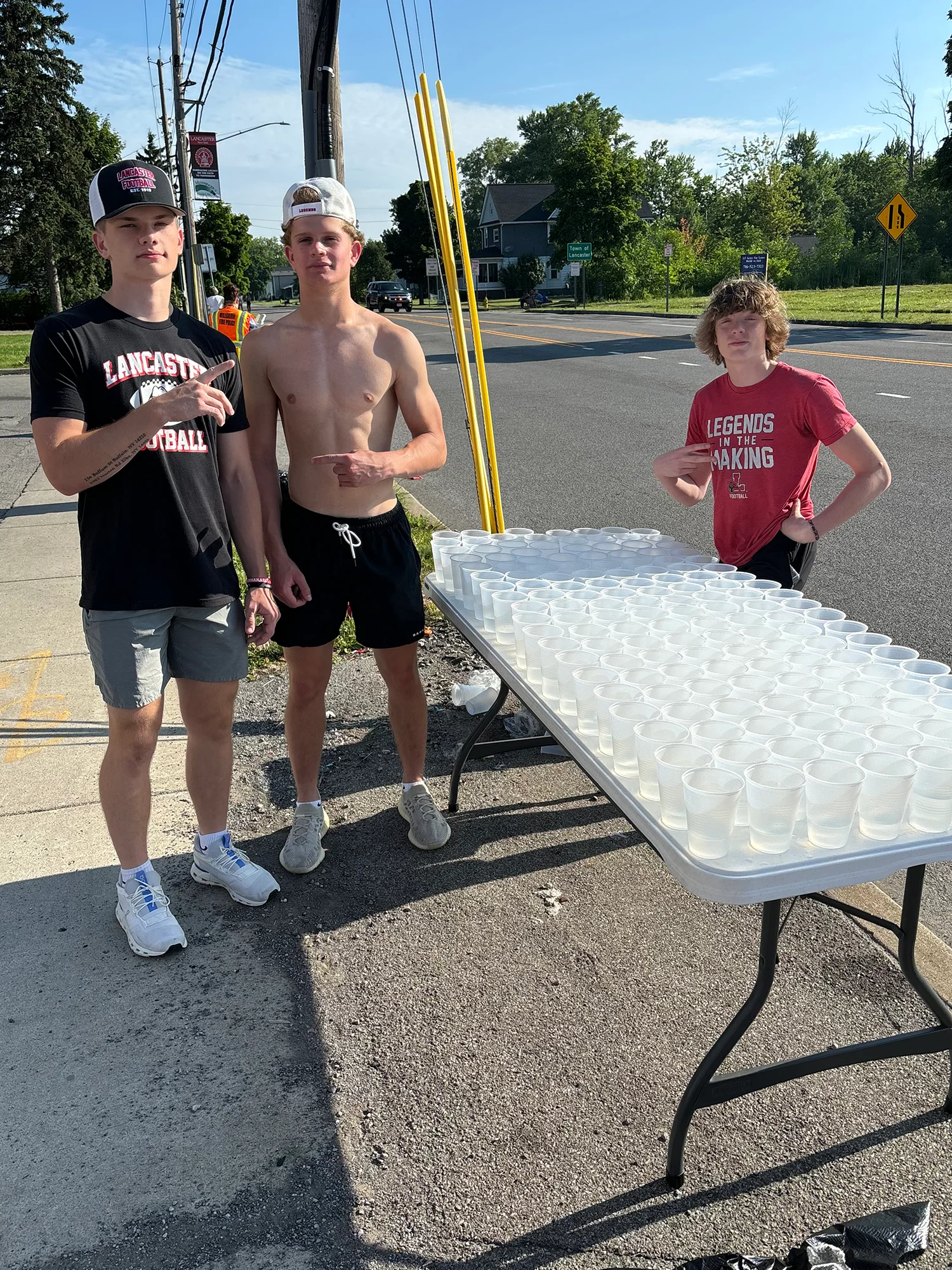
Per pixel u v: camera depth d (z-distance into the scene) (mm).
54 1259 1725
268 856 3047
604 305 49969
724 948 2547
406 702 3055
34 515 7895
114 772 2523
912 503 7371
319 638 2898
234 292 13648
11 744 3816
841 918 2656
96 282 44406
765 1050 2176
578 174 56812
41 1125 2018
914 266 47219
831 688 2076
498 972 2469
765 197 58656
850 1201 1807
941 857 1687
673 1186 1844
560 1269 1696
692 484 3451
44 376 2260
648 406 13070
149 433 2184
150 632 2455
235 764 3664
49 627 5184
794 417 2975
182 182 21406
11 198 39812
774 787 1592
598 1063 2158
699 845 1625
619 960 2508
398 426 12891
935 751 1712
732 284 2971
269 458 2887
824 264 48438
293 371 2795
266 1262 1717
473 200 111188
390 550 2900
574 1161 1910
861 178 82375
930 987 2012
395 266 81938
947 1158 1892
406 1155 1935
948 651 4539
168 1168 1911
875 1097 2051
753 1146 1931
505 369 18219
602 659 2209
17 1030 2289
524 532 3637
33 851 3043
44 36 40250
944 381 13062
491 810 3303
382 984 2439
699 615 2545
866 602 5289
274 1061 2186
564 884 2854
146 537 2389
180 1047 2232
